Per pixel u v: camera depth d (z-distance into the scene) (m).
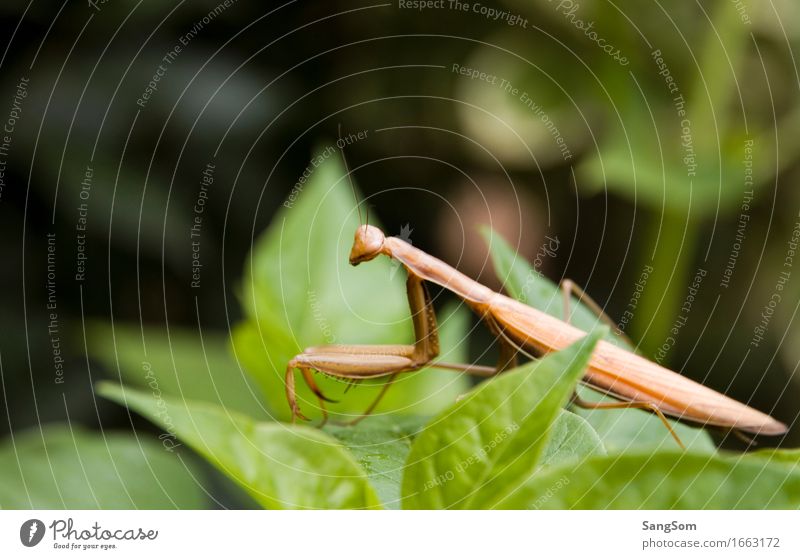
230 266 0.45
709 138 0.42
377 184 0.52
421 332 0.33
